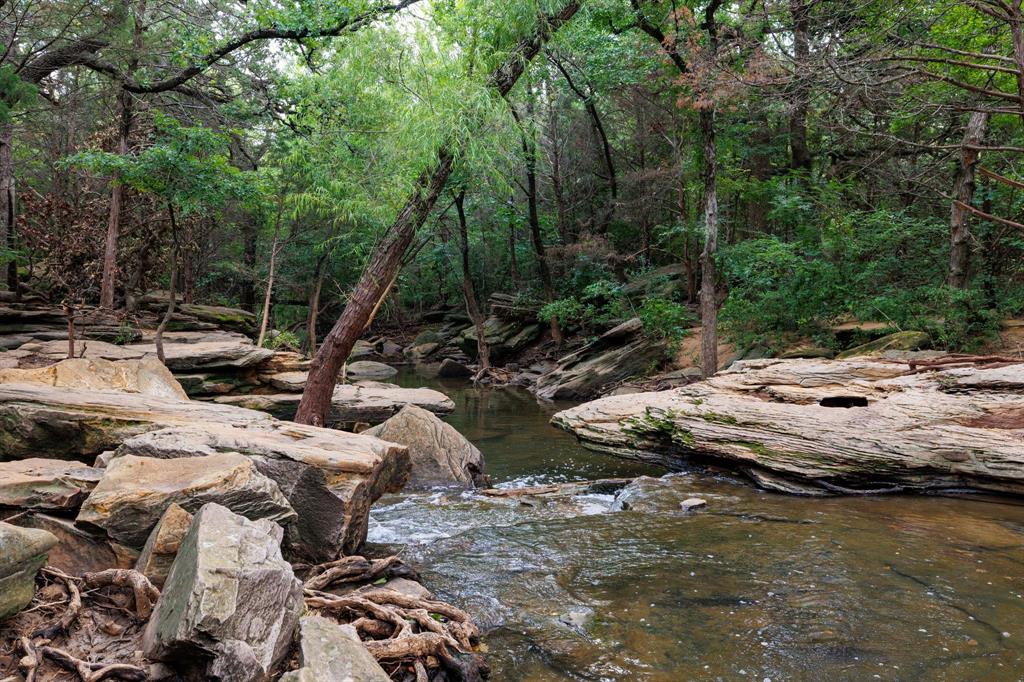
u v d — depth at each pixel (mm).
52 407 6090
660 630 4359
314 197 15406
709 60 12891
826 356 14461
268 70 20484
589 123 29953
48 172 24641
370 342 33469
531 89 25328
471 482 9156
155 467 4613
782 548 5902
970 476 7742
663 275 24250
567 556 5785
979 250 15164
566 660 3994
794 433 8578
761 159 23391
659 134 23531
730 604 4746
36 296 16797
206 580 2957
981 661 3898
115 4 16359
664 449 9836
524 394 20859
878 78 8984
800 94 11102
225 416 6465
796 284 15625
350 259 28438
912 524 6613
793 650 4074
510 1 10211
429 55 10367
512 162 12234
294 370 13633
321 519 5043
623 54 22141
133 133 18344
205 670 2891
